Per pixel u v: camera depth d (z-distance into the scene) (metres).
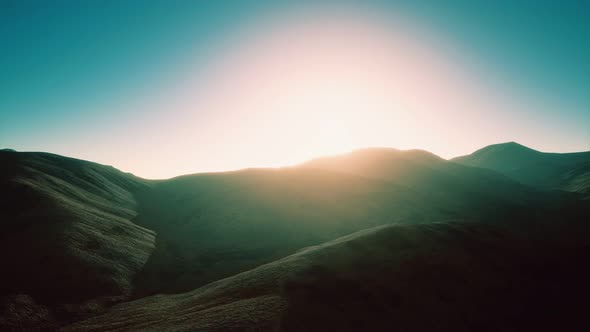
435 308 30.42
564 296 36.41
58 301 39.94
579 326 31.39
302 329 24.75
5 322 34.31
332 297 29.97
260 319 25.52
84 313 38.97
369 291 31.45
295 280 32.88
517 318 31.16
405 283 33.59
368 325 26.81
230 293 35.38
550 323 31.42
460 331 28.02
